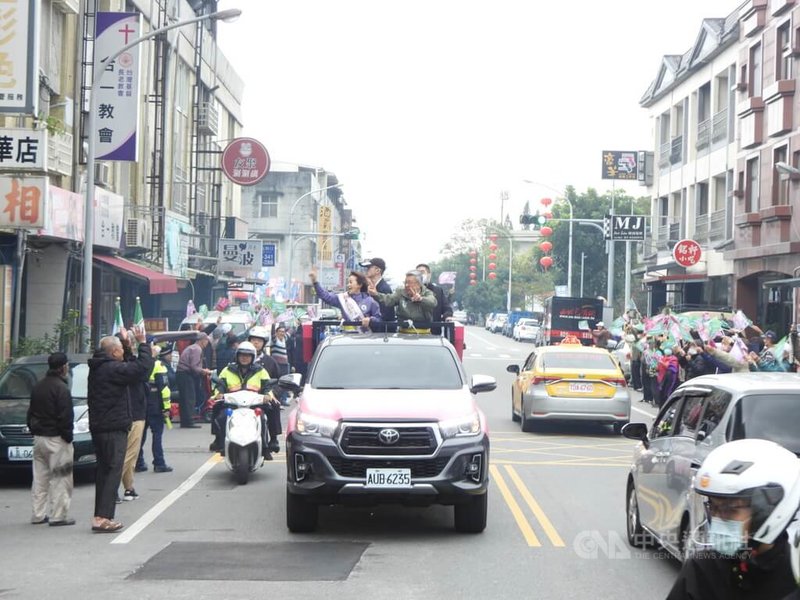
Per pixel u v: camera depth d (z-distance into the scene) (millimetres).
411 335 12773
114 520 11609
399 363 12070
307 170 85938
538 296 97000
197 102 43312
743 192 37562
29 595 8422
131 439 13070
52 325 26031
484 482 10750
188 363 21625
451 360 12195
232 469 14344
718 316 30938
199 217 44656
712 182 43000
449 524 11672
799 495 4105
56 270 26047
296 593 8477
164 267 34438
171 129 39531
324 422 10648
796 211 32781
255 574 9148
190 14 43562
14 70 16703
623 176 56375
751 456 4203
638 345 31547
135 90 26281
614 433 21688
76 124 26344
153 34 21531
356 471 10484
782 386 8383
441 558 9859
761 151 35781
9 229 20016
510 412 26641
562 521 11844
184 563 9602
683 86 47625
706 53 43094
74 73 26344
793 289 33250
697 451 8359
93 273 30094
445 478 10469
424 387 11750
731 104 40875
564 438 20734
